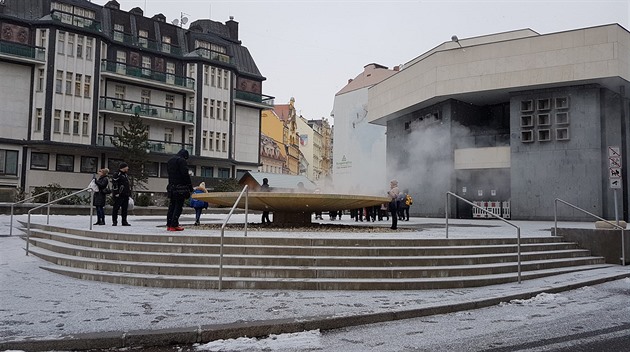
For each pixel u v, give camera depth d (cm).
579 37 2534
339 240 968
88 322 585
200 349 528
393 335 588
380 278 866
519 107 2770
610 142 2670
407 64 4053
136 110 4147
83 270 918
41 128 3641
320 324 610
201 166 4672
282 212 1496
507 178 2881
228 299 729
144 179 3900
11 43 3547
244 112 5028
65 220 1809
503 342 559
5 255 1152
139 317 612
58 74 3722
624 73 2488
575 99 2616
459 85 2867
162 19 4672
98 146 3888
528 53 2670
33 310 646
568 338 576
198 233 1085
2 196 3125
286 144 7962
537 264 1048
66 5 3844
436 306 702
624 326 637
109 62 3994
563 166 2617
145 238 1009
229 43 4959
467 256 984
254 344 545
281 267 865
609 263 1234
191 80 4538
